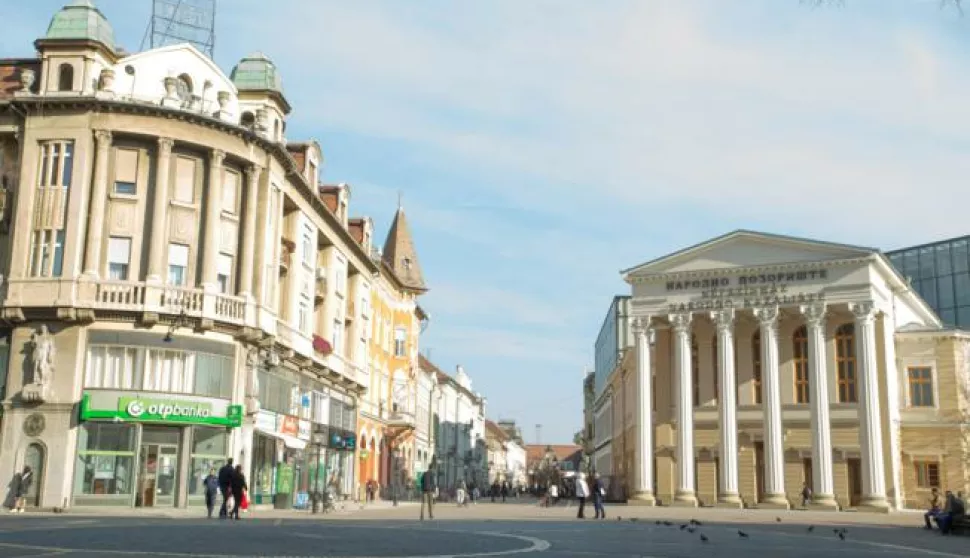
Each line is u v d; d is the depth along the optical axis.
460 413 110.25
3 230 34.59
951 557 17.62
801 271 52.03
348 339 55.12
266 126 38.75
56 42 34.69
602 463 103.19
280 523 25.70
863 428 49.31
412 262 71.19
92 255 33.72
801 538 23.56
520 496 112.94
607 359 99.00
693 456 54.50
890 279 54.44
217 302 35.38
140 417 33.22
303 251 44.69
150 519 26.39
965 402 53.53
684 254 55.22
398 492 67.69
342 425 53.19
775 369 51.69
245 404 36.84
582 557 15.66
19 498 31.50
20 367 33.41
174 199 35.44
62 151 34.38
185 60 37.22
